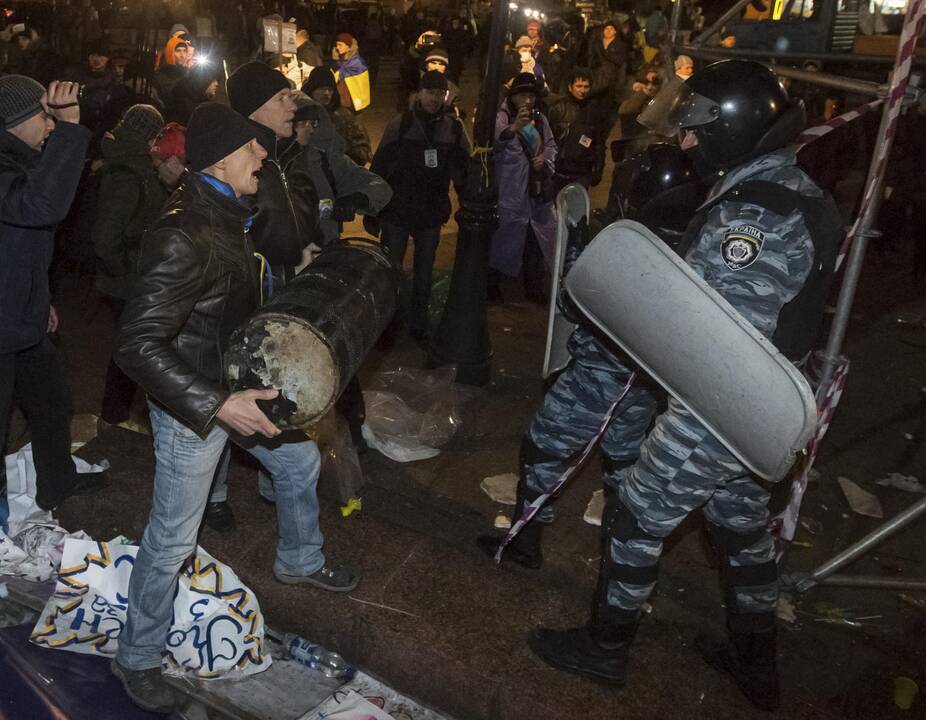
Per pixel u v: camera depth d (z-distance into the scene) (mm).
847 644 3100
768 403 2129
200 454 2576
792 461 2160
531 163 6012
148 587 2691
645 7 19656
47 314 3150
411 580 3172
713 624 3111
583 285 2408
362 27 20234
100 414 4312
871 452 4449
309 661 3033
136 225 4000
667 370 2334
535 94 5906
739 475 2406
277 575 3107
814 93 7562
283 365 2414
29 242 3016
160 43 11406
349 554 3285
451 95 7492
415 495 3828
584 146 6262
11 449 3971
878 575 3441
